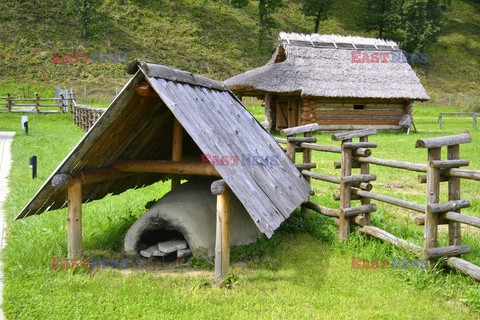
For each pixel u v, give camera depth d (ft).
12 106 94.84
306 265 18.70
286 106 79.97
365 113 77.71
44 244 19.57
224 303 14.96
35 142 52.49
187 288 15.94
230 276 16.47
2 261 18.42
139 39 154.71
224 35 169.58
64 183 17.06
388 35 195.00
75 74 131.44
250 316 14.10
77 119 77.92
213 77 144.05
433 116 121.19
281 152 23.84
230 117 20.27
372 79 76.07
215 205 20.18
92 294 15.37
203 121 16.84
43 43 141.28
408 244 18.51
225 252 16.37
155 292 15.57
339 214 21.66
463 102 136.87
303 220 24.06
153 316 13.99
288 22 193.36
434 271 17.07
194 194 20.25
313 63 75.25
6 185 32.17
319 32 187.93
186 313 14.19
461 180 38.37
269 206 16.33
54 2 160.97
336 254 20.16
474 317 14.48
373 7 210.38
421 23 180.24
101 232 21.98
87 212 25.09
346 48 79.51
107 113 16.43
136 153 20.86
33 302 14.74
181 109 15.97
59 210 25.59
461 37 201.87
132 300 15.05
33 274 16.83
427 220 17.22
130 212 24.23
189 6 180.55
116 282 16.35
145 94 16.30
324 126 74.64
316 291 16.12
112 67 137.28
